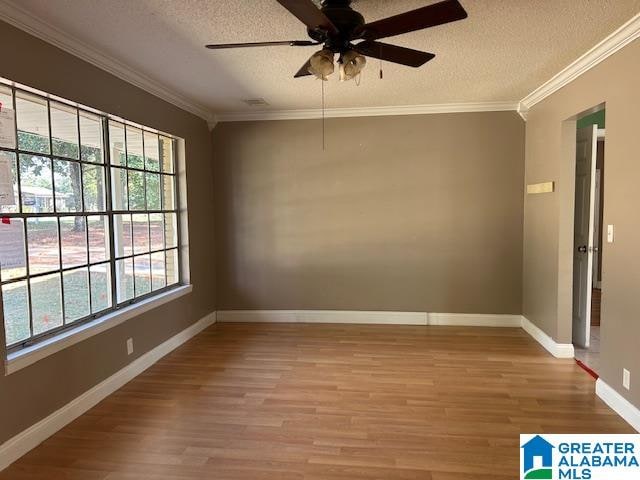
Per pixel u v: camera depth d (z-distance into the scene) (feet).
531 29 8.40
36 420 8.08
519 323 15.40
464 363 11.95
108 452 7.81
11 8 7.29
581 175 12.93
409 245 15.76
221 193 16.43
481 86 12.55
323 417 9.01
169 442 8.12
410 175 15.56
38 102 8.52
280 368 11.75
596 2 7.30
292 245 16.30
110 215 10.59
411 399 9.79
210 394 10.17
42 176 8.58
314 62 6.91
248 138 16.16
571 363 11.87
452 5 5.79
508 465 7.32
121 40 8.86
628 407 8.56
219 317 16.75
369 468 7.26
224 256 16.61
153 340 12.24
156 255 13.07
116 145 11.09
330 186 15.97
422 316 15.87
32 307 8.33
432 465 7.33
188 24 8.11
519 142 14.94
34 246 8.38
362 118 15.62
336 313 16.30
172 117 13.26
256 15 7.75
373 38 6.93
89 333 9.37
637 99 8.18
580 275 13.15
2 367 7.30
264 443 8.05
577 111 10.73
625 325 8.66
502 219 15.24
